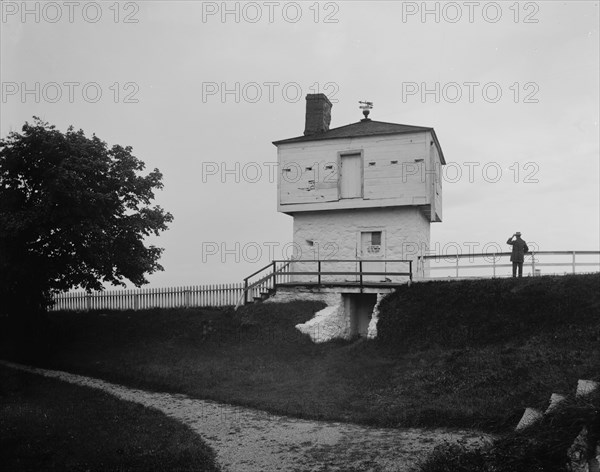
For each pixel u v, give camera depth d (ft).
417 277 76.48
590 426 29.68
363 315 81.20
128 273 76.54
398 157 82.99
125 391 53.52
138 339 73.05
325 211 87.10
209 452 34.65
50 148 69.26
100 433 37.91
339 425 40.63
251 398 48.19
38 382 57.26
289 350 64.75
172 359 63.05
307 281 85.40
